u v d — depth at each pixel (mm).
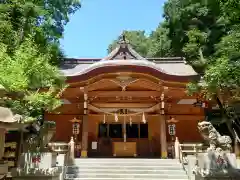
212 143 11156
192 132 21984
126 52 21719
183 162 15203
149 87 20344
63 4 22016
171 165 15531
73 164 15664
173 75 19016
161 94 20219
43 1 19062
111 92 20875
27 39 12680
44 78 12531
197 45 22016
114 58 21547
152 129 22812
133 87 20672
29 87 12227
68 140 21703
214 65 12797
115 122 23016
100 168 15117
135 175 14258
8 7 13922
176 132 21969
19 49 12016
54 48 18453
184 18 28938
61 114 22250
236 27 9758
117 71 18703
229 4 8766
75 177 14070
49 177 11328
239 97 12875
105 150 22219
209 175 10430
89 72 18906
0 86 7566
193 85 16125
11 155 15141
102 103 21828
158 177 14133
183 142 21594
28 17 15297
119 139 22672
